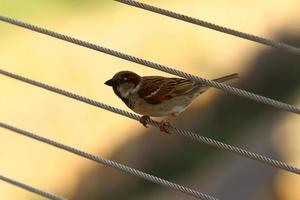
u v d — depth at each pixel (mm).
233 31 4902
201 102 16469
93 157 5645
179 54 18609
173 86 6508
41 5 18844
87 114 16109
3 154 14914
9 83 16531
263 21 20062
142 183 14891
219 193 13938
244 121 16234
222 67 18516
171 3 19984
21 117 15867
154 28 19000
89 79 17125
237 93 4945
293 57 18141
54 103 16203
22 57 17234
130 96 6559
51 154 15141
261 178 13422
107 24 18797
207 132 16047
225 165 14734
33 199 13945
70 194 14648
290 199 12633
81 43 5488
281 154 14312
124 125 15977
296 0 20516
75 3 19156
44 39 17750
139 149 15539
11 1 18750
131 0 5254
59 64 17234
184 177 14898
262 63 18312
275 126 15547
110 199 14633
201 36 19016
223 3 20281
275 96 17594
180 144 15609
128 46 18422
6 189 13984
